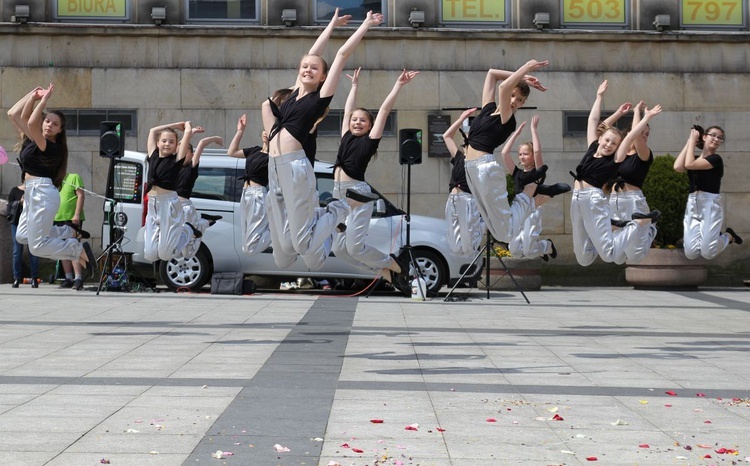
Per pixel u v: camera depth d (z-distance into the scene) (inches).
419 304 566.6
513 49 759.7
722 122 769.6
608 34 762.2
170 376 290.0
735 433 221.9
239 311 507.2
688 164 423.8
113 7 749.9
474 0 765.3
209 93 748.6
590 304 581.0
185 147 424.5
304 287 707.4
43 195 390.6
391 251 621.3
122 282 631.8
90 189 740.0
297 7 754.8
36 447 200.8
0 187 737.6
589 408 248.7
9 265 712.4
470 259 629.3
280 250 326.0
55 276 696.4
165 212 425.1
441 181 751.7
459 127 434.0
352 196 367.6
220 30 746.8
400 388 273.3
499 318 487.8
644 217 410.3
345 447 203.5
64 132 394.3
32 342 370.3
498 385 280.7
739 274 762.8
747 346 378.9
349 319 472.1
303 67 308.7
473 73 757.3
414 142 577.9
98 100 743.1
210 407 243.0
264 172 391.5
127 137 744.3
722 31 777.6
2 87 737.6
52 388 268.8
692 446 209.2
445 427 223.8
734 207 767.1
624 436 217.6
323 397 258.1
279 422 226.5
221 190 636.1
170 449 199.9
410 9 757.3
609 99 766.5
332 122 754.8
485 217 352.5
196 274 634.2
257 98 749.9
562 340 395.2
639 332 430.0
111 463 188.7
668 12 772.0
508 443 209.2
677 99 768.3
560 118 761.6
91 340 377.7
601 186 408.5
